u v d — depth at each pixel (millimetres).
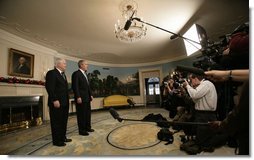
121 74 9164
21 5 3209
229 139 2127
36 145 2662
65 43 5461
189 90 2184
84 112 3158
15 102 4383
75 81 3094
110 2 3188
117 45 5914
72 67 7094
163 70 8750
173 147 2289
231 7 3549
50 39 5039
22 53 4758
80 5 3260
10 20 3807
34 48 5207
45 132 3664
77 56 7191
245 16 3986
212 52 2119
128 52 6938
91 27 4277
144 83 9148
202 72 998
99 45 5840
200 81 2234
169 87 4168
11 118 4344
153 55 7688
